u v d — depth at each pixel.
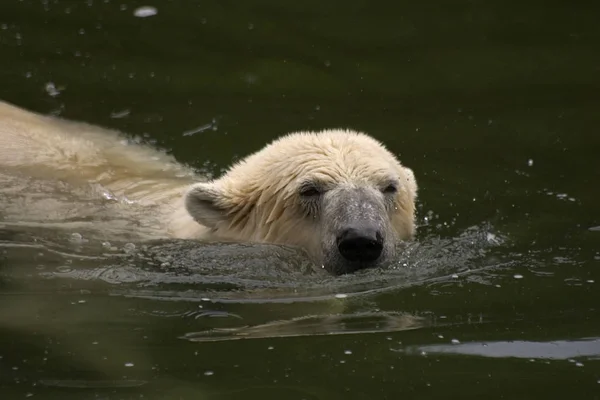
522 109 16.16
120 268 10.92
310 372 8.67
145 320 9.73
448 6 20.52
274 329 9.54
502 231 12.16
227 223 11.62
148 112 15.82
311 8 20.31
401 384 8.46
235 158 14.38
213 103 16.25
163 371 8.69
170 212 12.31
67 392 8.30
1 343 9.20
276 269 10.80
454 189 13.44
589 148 14.67
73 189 12.74
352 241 10.08
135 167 13.80
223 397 8.23
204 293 10.34
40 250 11.32
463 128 15.51
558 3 20.53
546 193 13.26
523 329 9.49
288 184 11.09
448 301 10.16
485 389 8.37
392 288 10.46
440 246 11.66
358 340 9.28
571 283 10.56
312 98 16.58
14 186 12.55
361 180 10.76
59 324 9.62
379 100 16.56
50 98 16.05
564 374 8.65
